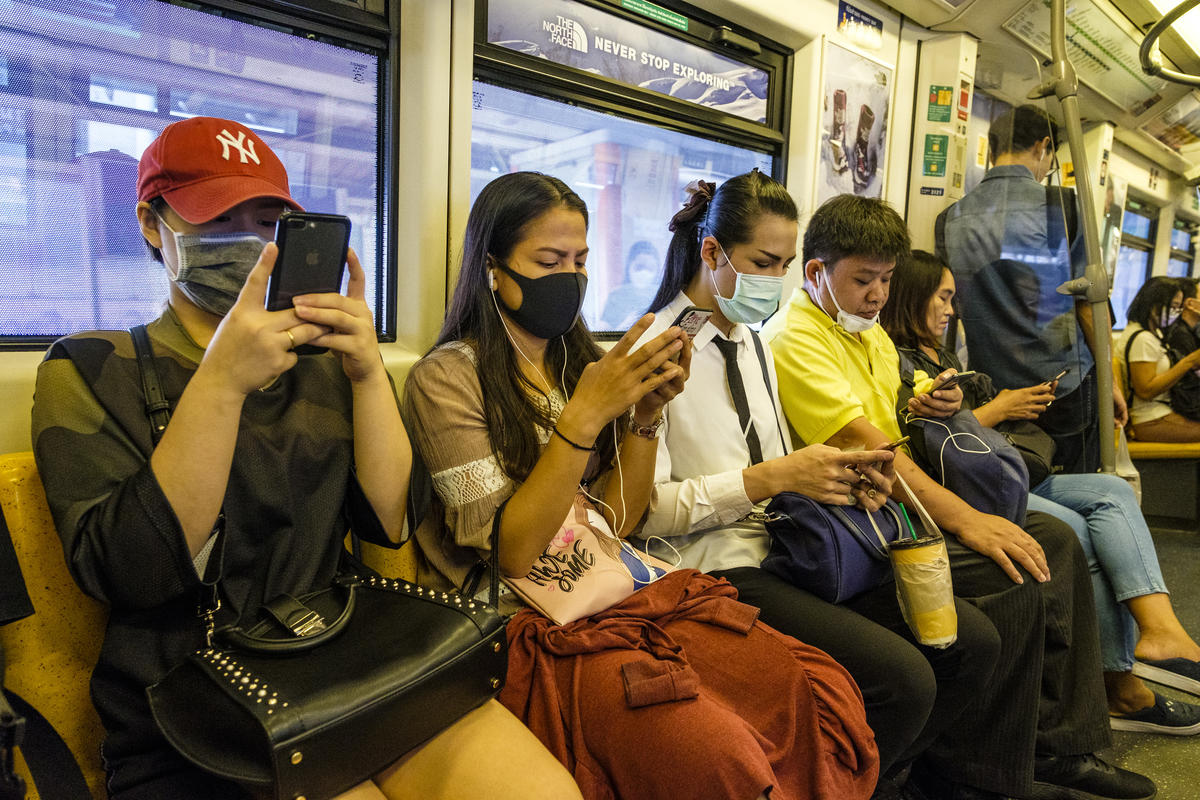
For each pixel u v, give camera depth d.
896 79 3.02
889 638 1.46
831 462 1.60
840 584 1.56
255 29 1.52
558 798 1.01
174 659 1.03
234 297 1.08
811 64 2.61
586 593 1.32
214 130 1.07
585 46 2.05
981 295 2.85
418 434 1.37
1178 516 4.36
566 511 1.27
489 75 1.88
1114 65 3.96
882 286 1.94
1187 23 3.95
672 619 1.41
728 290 1.72
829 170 2.75
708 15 2.36
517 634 1.28
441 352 1.40
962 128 3.11
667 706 1.12
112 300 1.40
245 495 1.08
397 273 1.79
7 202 1.27
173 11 1.41
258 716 0.86
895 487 1.85
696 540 1.74
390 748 0.97
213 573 1.01
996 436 1.94
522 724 1.13
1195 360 3.79
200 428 0.93
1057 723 1.83
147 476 0.93
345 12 1.60
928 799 1.80
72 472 0.97
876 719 1.43
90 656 1.14
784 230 1.68
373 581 1.19
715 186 1.83
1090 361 2.63
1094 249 2.54
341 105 1.67
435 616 1.09
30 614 0.93
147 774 0.97
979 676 1.58
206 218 1.02
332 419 1.21
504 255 1.39
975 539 1.76
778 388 2.01
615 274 2.32
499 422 1.37
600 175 2.22
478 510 1.31
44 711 1.10
